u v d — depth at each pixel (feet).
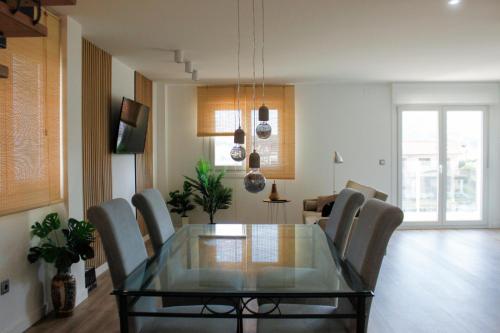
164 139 20.35
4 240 8.26
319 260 7.61
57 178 10.16
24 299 8.96
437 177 21.18
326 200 18.38
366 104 20.66
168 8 9.81
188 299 8.18
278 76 18.43
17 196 8.51
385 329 9.18
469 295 11.34
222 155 20.74
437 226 21.25
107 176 13.84
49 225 9.14
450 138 21.16
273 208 20.70
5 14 5.13
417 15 10.39
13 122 8.37
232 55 14.39
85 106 12.09
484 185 21.26
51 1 5.75
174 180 20.88
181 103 20.70
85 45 12.16
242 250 8.50
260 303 7.96
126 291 5.61
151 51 13.76
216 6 9.70
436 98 20.42
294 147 20.43
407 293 11.50
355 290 5.56
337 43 12.95
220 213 20.86
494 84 20.45
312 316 5.77
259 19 10.62
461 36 12.25
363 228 6.61
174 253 8.15
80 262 10.86
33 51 9.08
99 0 9.30
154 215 8.76
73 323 9.41
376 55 14.57
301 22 10.88
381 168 20.81
